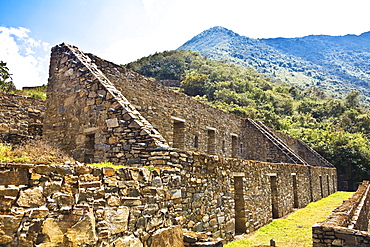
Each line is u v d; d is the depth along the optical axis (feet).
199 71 202.28
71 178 11.57
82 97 26.94
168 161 19.25
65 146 27.81
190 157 21.17
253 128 65.10
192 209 20.43
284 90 221.46
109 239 12.40
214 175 24.29
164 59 220.64
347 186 90.12
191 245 16.72
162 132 37.06
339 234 16.94
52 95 30.86
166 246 15.72
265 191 34.81
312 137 104.53
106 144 23.72
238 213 28.81
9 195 9.75
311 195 56.29
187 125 43.04
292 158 59.62
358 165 89.45
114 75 31.04
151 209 15.17
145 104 34.68
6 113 37.14
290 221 35.63
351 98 186.80
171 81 187.32
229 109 108.68
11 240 9.52
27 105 39.37
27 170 10.39
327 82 435.53
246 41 632.38
